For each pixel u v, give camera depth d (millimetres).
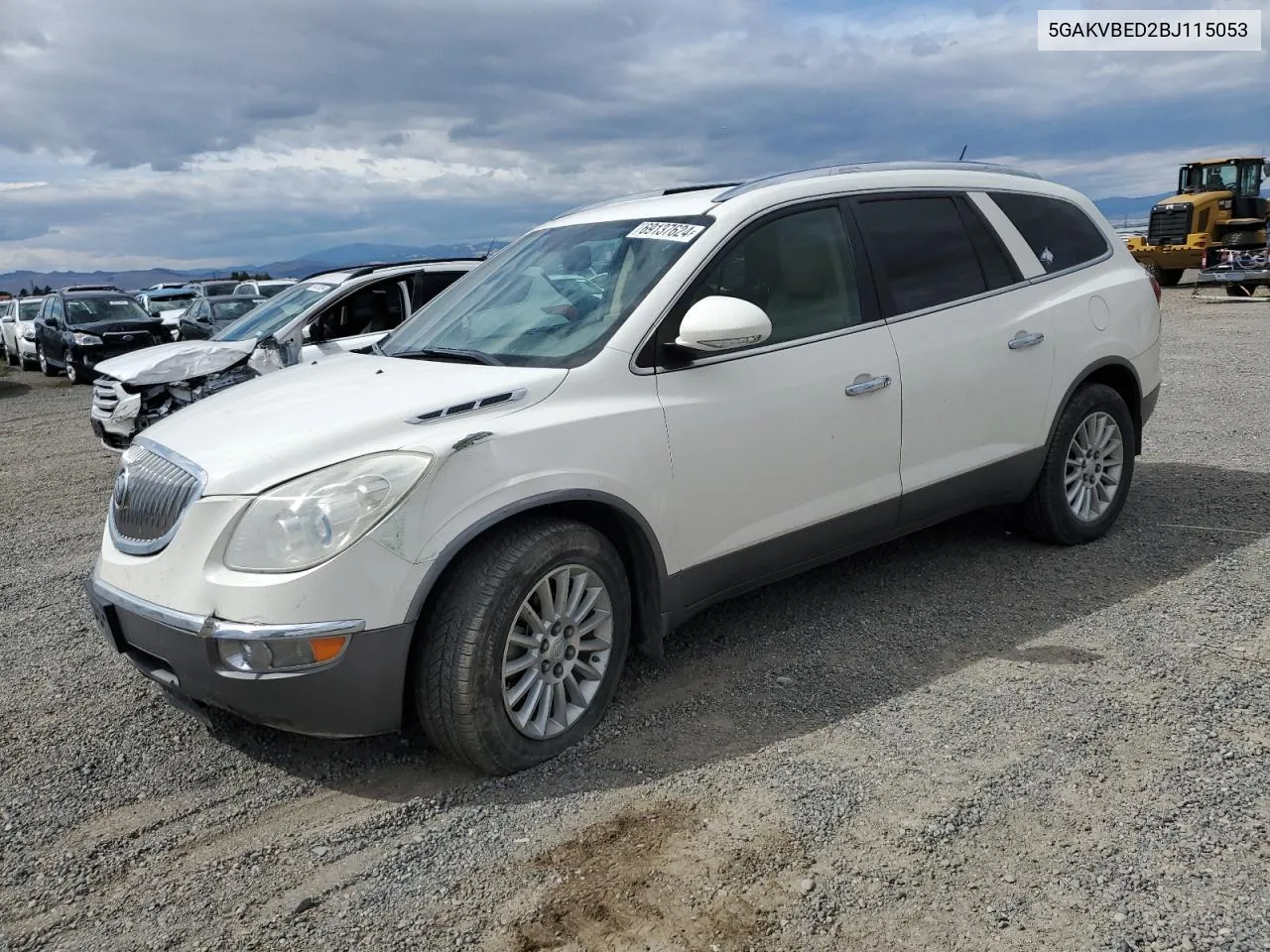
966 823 2760
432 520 2965
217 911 2613
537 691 3240
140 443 3471
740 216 3809
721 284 3697
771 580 3932
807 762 3152
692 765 3191
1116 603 4246
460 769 3283
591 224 4250
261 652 2867
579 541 3254
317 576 2852
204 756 3453
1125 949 2252
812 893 2520
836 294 4016
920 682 3650
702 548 3617
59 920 2611
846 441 3945
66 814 3117
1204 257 22250
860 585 4668
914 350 4152
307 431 3066
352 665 2893
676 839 2787
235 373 7578
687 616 3691
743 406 3643
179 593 2980
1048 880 2508
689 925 2434
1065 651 3816
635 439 3373
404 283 8391
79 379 18328
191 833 2986
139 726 3699
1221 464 6484
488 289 4250
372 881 2703
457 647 3021
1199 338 13688
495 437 3105
